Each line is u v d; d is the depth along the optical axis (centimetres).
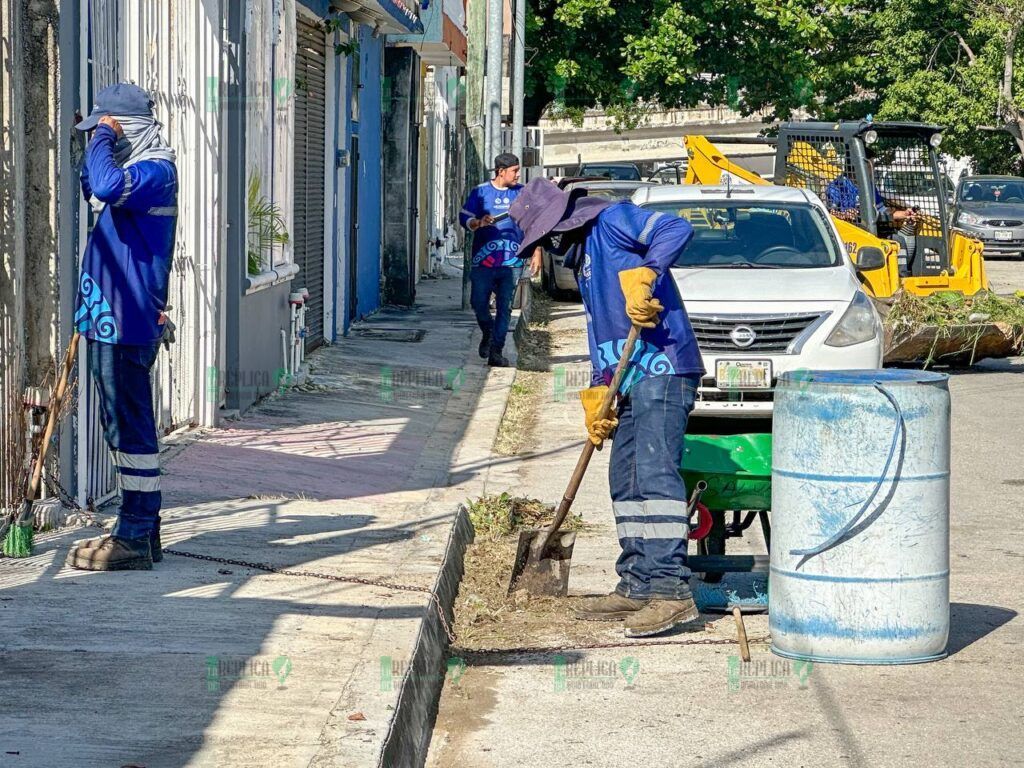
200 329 1014
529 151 3241
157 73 880
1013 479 998
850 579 579
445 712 532
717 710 533
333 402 1227
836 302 1058
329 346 1617
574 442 1150
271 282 1193
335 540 718
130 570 640
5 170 666
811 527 580
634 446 626
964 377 1555
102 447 762
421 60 2467
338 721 457
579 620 644
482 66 2073
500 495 873
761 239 1173
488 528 812
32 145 679
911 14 4319
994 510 898
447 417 1203
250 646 534
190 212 980
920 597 581
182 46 948
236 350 1085
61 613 569
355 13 1727
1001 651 605
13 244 671
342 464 945
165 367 966
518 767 479
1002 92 4338
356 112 1814
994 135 4706
